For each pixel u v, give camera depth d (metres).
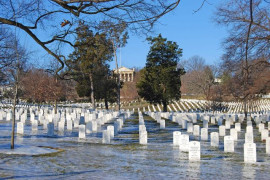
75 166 11.18
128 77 109.62
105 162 12.21
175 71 58.25
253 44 20.48
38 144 16.89
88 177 9.41
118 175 9.82
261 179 9.62
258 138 22.08
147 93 58.47
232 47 21.05
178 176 9.84
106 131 18.28
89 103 76.19
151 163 12.20
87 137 20.80
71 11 9.83
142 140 18.23
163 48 57.41
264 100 81.25
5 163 11.26
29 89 43.09
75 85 61.56
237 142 19.72
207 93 56.62
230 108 66.19
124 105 77.00
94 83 57.91
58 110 45.84
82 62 34.84
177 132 17.83
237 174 10.35
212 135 17.61
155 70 57.34
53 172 10.02
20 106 55.09
